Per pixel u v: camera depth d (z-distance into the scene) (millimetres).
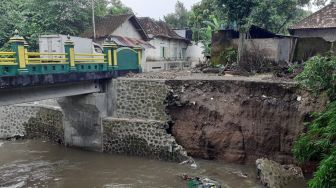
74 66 16109
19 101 14312
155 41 37219
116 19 32938
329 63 11453
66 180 15289
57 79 15148
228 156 16703
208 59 27688
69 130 19953
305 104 14867
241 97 16516
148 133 17672
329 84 11648
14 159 18188
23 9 31812
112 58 19141
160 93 17891
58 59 15375
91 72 17344
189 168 16203
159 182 14758
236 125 16500
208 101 17156
